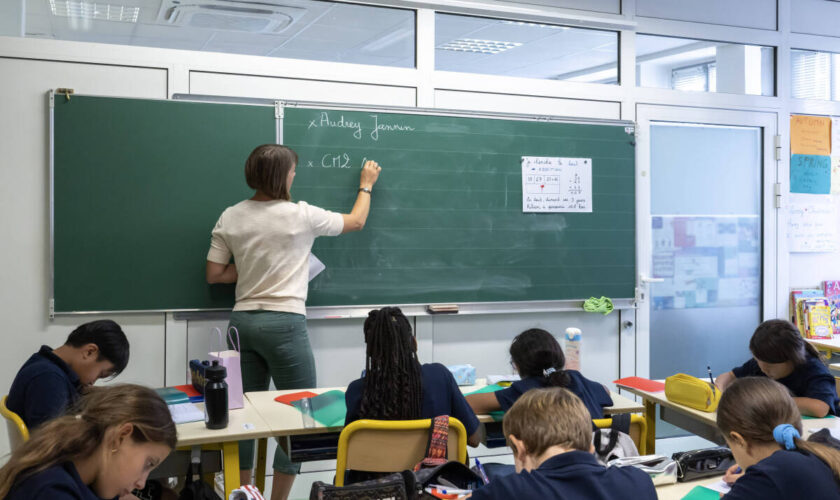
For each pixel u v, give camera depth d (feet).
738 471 6.51
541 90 13.65
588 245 13.89
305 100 12.26
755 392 5.33
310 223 10.84
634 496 4.60
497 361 13.51
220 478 10.49
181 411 8.17
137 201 11.45
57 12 11.21
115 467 4.15
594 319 14.12
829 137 15.80
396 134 12.67
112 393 4.30
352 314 12.54
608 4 14.02
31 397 6.91
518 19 13.43
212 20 11.87
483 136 13.17
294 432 7.71
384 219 12.65
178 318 11.71
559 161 13.65
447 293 13.04
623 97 14.19
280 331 10.57
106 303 11.37
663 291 14.58
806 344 9.21
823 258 15.85
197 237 11.72
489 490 4.69
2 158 10.92
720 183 15.01
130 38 11.50
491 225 13.25
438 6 12.86
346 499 5.82
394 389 7.23
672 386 9.36
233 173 11.85
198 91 11.77
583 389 8.14
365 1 12.51
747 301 15.25
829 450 4.87
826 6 15.76
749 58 15.24
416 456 7.15
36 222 11.11
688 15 14.60
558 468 4.72
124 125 11.35
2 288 10.98
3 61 10.88
